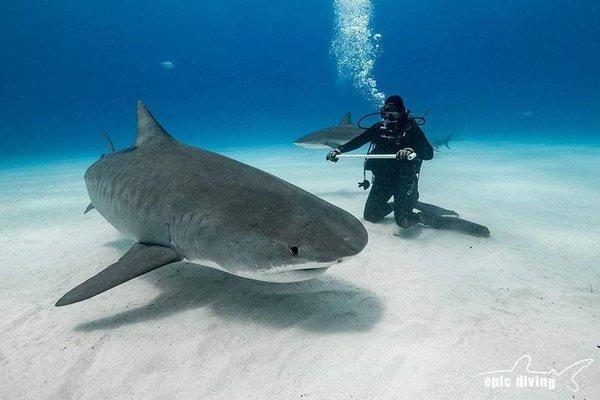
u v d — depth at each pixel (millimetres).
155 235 3422
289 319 3008
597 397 2055
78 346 2801
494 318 2982
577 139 32062
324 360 2484
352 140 5977
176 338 2830
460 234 5617
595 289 3768
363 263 4312
